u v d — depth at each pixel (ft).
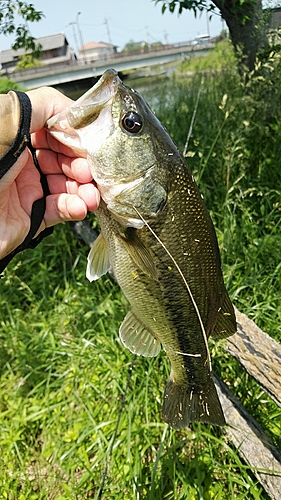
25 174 0.95
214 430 1.27
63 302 1.87
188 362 1.02
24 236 0.95
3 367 1.70
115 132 0.86
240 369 1.35
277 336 1.42
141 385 1.38
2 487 1.29
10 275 1.95
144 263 0.90
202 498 1.12
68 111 0.85
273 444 1.10
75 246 2.17
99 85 0.85
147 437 1.27
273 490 1.02
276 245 1.66
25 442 1.43
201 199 0.94
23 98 0.79
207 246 0.94
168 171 0.90
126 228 0.90
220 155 1.96
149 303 0.96
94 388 1.47
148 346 1.04
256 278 1.56
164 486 1.20
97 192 0.92
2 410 1.56
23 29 2.89
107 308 1.70
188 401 1.06
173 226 0.90
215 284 0.98
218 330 1.06
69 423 1.40
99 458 1.27
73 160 0.92
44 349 1.65
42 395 1.57
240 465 1.10
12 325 1.81
